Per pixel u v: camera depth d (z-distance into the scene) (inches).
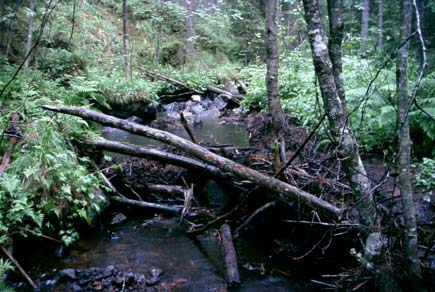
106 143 225.1
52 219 171.5
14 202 154.6
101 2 655.8
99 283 147.3
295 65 423.2
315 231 170.6
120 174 231.6
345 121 119.9
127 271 158.6
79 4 531.5
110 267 155.8
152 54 618.8
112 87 414.0
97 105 376.5
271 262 169.6
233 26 795.4
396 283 119.6
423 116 212.5
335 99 120.7
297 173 191.0
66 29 466.3
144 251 177.5
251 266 165.6
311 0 117.0
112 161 246.2
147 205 216.8
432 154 217.5
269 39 308.0
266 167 217.5
